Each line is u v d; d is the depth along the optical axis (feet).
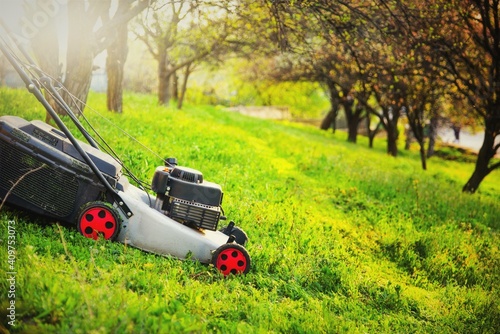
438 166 143.23
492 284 38.50
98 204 24.31
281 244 33.68
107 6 48.60
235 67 159.22
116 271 21.88
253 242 32.17
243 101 251.80
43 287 18.62
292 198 47.85
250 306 23.40
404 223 48.85
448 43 65.31
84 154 23.86
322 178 64.59
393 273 36.52
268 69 140.46
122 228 25.08
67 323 17.06
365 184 63.67
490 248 47.11
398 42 54.90
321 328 23.22
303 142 108.88
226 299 23.30
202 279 24.93
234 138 79.10
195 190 26.20
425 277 37.11
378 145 175.22
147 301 20.07
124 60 69.56
